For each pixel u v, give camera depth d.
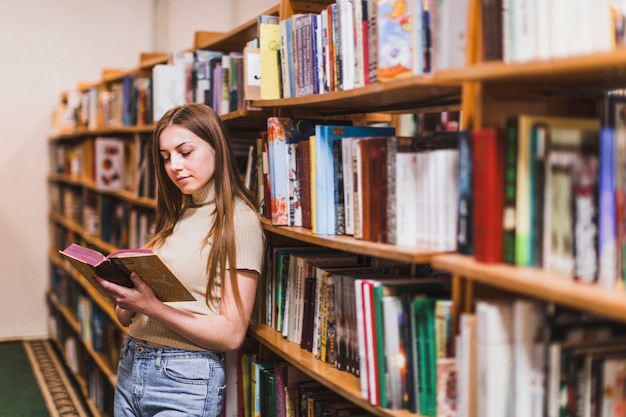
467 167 1.42
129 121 4.15
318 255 2.28
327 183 2.00
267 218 2.37
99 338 4.36
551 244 1.25
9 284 6.14
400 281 1.69
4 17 5.95
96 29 6.15
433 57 1.65
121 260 1.98
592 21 1.35
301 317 2.23
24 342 6.10
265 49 2.35
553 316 1.28
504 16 1.42
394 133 2.08
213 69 2.97
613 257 1.17
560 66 1.13
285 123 2.23
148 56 4.23
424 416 1.56
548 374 1.28
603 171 1.19
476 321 1.36
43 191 6.22
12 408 4.47
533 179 1.29
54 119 6.00
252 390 2.46
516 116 1.34
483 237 1.35
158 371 2.21
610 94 1.58
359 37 1.85
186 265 2.23
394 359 1.61
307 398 2.17
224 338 2.14
